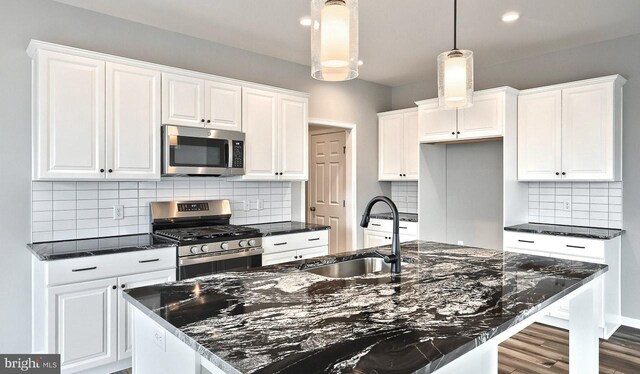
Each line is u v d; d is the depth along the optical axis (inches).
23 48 110.3
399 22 130.8
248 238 129.5
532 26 133.5
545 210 160.2
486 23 131.0
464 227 188.4
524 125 154.4
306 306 53.9
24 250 110.5
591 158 137.8
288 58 167.3
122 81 115.3
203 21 129.6
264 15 125.2
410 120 192.2
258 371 35.5
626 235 140.9
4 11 107.8
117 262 103.7
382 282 66.9
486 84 177.5
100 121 111.4
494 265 80.7
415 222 181.9
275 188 167.0
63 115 105.7
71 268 97.0
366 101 203.9
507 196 151.4
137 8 120.0
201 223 141.8
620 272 141.4
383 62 173.0
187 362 48.6
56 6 115.4
